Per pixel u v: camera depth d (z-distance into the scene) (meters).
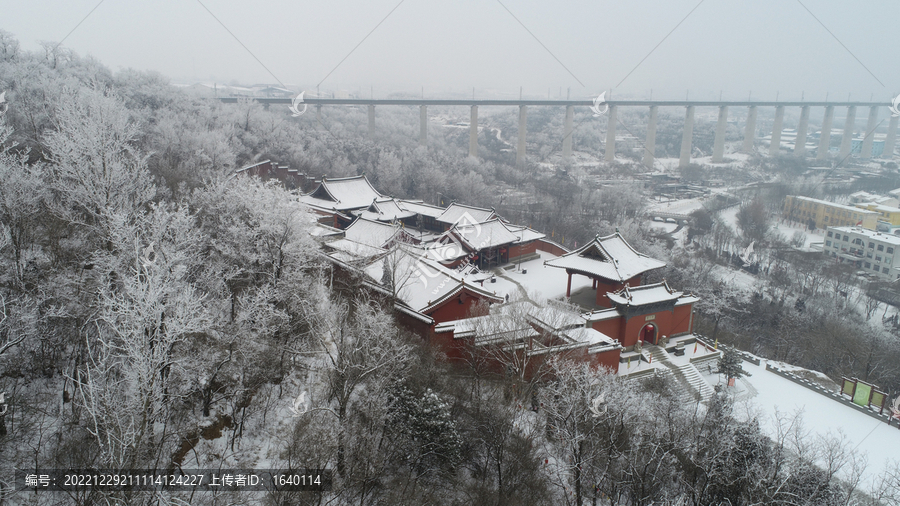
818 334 79.62
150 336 26.69
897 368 72.19
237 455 31.55
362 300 46.75
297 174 105.19
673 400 44.94
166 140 80.44
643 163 198.50
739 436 37.75
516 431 38.06
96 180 39.78
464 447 35.28
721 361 56.75
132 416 24.44
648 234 120.56
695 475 36.25
